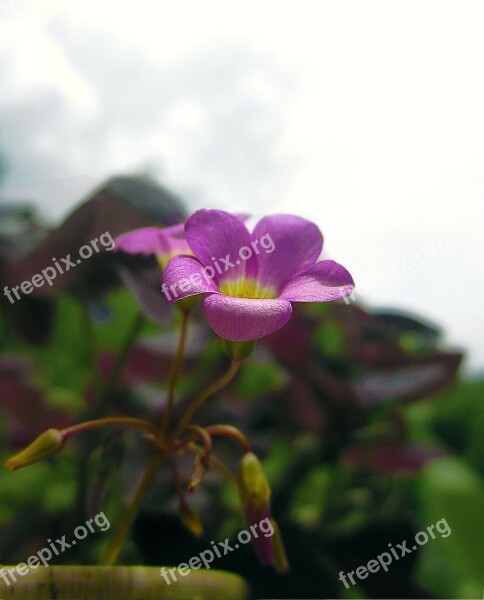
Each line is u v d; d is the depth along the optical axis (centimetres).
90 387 13
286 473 13
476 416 18
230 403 14
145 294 10
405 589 12
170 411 7
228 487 14
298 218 7
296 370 13
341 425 13
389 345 14
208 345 13
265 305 6
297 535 12
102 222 11
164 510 10
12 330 14
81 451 11
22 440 14
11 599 6
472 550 15
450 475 16
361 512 15
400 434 13
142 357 13
